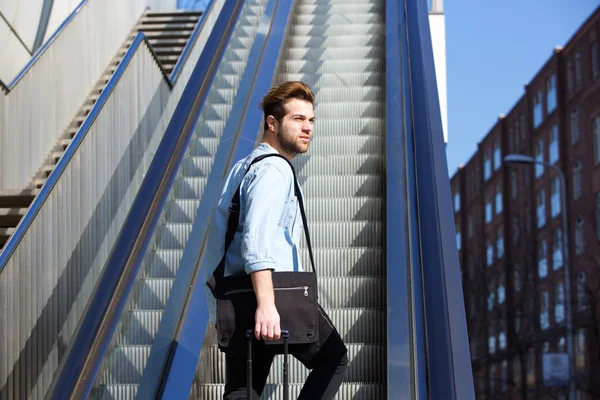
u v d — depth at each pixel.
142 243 4.02
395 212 5.01
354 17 10.09
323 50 9.05
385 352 4.55
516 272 44.84
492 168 52.09
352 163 6.68
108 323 3.49
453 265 3.50
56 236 6.14
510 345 38.69
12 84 7.59
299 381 4.52
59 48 8.73
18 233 5.51
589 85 37.72
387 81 6.98
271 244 2.91
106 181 7.27
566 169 39.94
